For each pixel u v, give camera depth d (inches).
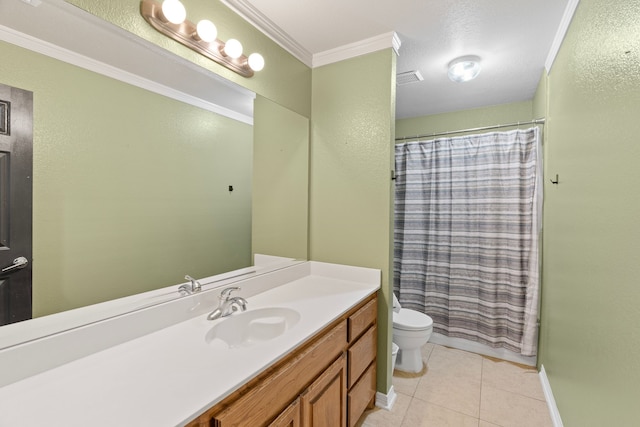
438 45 73.4
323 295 63.2
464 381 83.8
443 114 123.0
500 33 67.8
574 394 54.2
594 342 44.9
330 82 78.5
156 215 48.4
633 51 34.0
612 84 39.6
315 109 80.9
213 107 56.7
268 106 68.5
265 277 66.1
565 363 60.7
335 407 51.6
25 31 33.6
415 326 84.3
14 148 33.2
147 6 44.9
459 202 102.5
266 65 67.2
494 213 97.0
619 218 37.3
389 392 73.7
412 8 60.1
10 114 32.9
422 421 67.9
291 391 40.6
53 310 36.4
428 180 107.7
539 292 89.6
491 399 75.7
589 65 47.9
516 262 93.4
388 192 71.2
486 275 98.0
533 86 96.3
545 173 85.0
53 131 36.2
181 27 49.6
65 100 37.1
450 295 103.8
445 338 105.9
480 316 99.7
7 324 32.9
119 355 37.6
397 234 113.3
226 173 60.2
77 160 38.5
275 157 71.0
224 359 36.6
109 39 41.0
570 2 56.1
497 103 111.9
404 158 111.3
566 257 61.1
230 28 58.4
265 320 54.6
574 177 56.1
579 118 53.2
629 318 34.4
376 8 60.2
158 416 26.4
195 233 54.7
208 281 57.1
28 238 34.4
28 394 29.6
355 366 59.4
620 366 36.5
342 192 77.1
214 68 56.4
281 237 73.7
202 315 51.8
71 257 38.2
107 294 41.9
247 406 33.2
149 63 46.0
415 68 85.0
